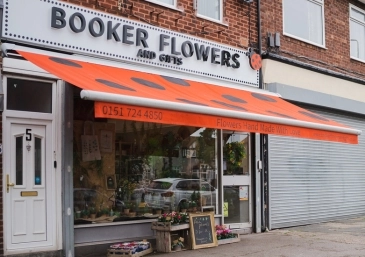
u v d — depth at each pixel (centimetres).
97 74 776
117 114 663
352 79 1446
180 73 992
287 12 1284
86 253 844
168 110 721
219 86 1036
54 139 815
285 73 1225
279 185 1213
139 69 903
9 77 770
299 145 1281
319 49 1353
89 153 883
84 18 845
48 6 802
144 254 846
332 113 1398
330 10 1416
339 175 1411
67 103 824
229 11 1117
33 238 780
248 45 1151
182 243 900
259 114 862
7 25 754
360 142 1514
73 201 843
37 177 796
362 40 1559
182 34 1004
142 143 968
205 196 1066
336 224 1293
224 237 974
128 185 938
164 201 994
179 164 1028
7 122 766
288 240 1010
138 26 926
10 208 759
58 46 812
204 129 1079
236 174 1130
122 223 905
